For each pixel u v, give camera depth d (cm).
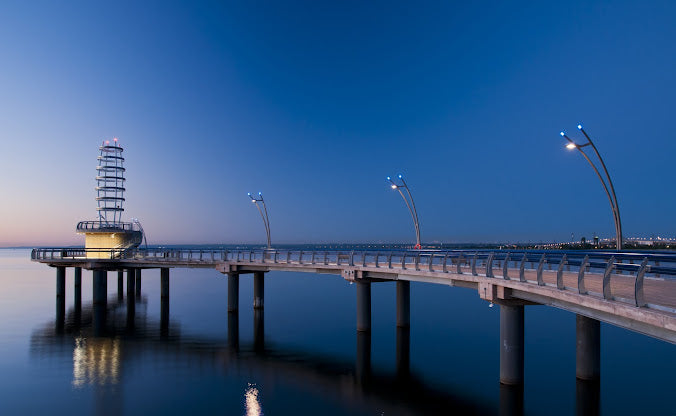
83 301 5541
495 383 2419
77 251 4844
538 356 2939
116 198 5759
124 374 2586
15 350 3120
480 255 2614
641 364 2717
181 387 2367
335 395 2248
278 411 2050
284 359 2900
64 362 2825
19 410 2064
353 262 3647
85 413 2031
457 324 4147
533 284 1755
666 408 2017
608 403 2075
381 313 4769
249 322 4197
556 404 2078
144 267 5053
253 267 4409
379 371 2645
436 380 2477
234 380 2481
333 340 3447
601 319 1378
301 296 6388
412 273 2931
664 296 1441
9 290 6675
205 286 7788
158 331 3762
